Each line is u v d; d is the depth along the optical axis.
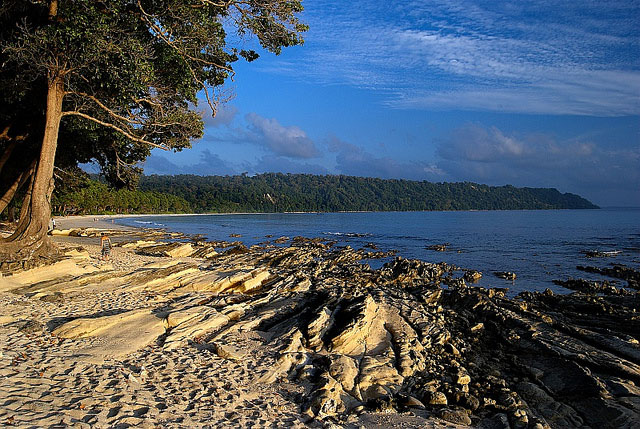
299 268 28.28
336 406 8.45
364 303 14.15
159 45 18.19
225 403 7.84
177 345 10.85
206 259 31.59
